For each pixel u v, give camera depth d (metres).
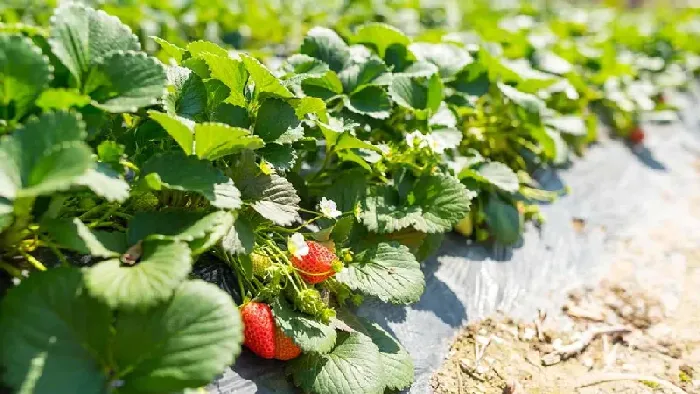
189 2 1.17
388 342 0.55
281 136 0.54
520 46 1.05
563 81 0.99
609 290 0.76
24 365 0.35
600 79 1.22
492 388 0.58
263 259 0.51
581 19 1.66
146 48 1.00
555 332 0.67
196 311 0.39
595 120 1.09
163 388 0.37
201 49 0.58
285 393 0.49
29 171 0.37
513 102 0.87
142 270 0.38
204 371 0.37
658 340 0.68
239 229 0.47
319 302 0.49
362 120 0.68
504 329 0.66
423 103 0.72
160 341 0.38
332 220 0.59
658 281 0.79
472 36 1.05
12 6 1.00
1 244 0.42
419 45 0.81
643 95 1.23
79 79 0.44
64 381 0.36
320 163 0.71
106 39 0.47
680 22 2.01
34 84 0.40
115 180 0.40
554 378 0.60
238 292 0.52
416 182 0.64
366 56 0.73
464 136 0.86
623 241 0.87
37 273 0.38
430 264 0.70
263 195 0.50
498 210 0.76
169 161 0.45
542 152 0.97
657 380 0.61
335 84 0.67
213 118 0.52
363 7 1.38
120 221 0.50
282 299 0.50
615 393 0.59
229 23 1.19
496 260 0.75
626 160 1.12
